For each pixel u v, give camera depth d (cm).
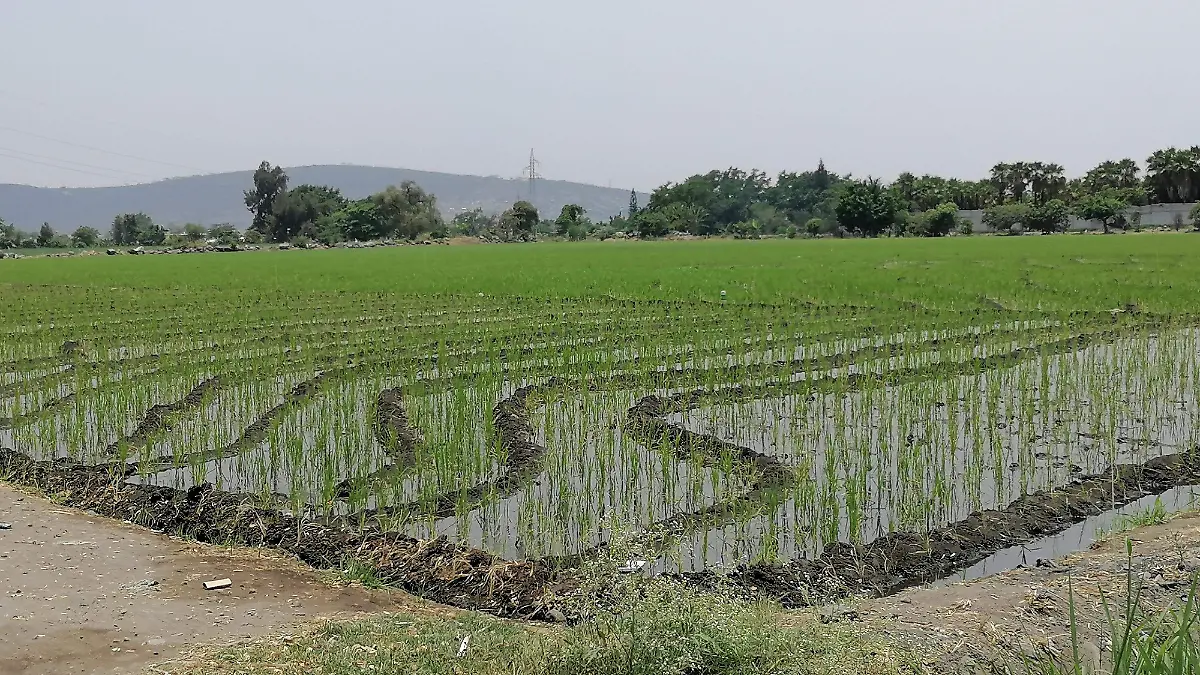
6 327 2336
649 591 543
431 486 981
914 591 724
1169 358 1537
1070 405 1322
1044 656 566
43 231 10781
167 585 736
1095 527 893
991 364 1566
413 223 11700
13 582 733
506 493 985
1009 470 1059
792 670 505
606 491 987
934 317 2186
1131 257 4284
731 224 13400
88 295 3234
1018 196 11425
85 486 1009
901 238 9331
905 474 984
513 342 1906
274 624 661
